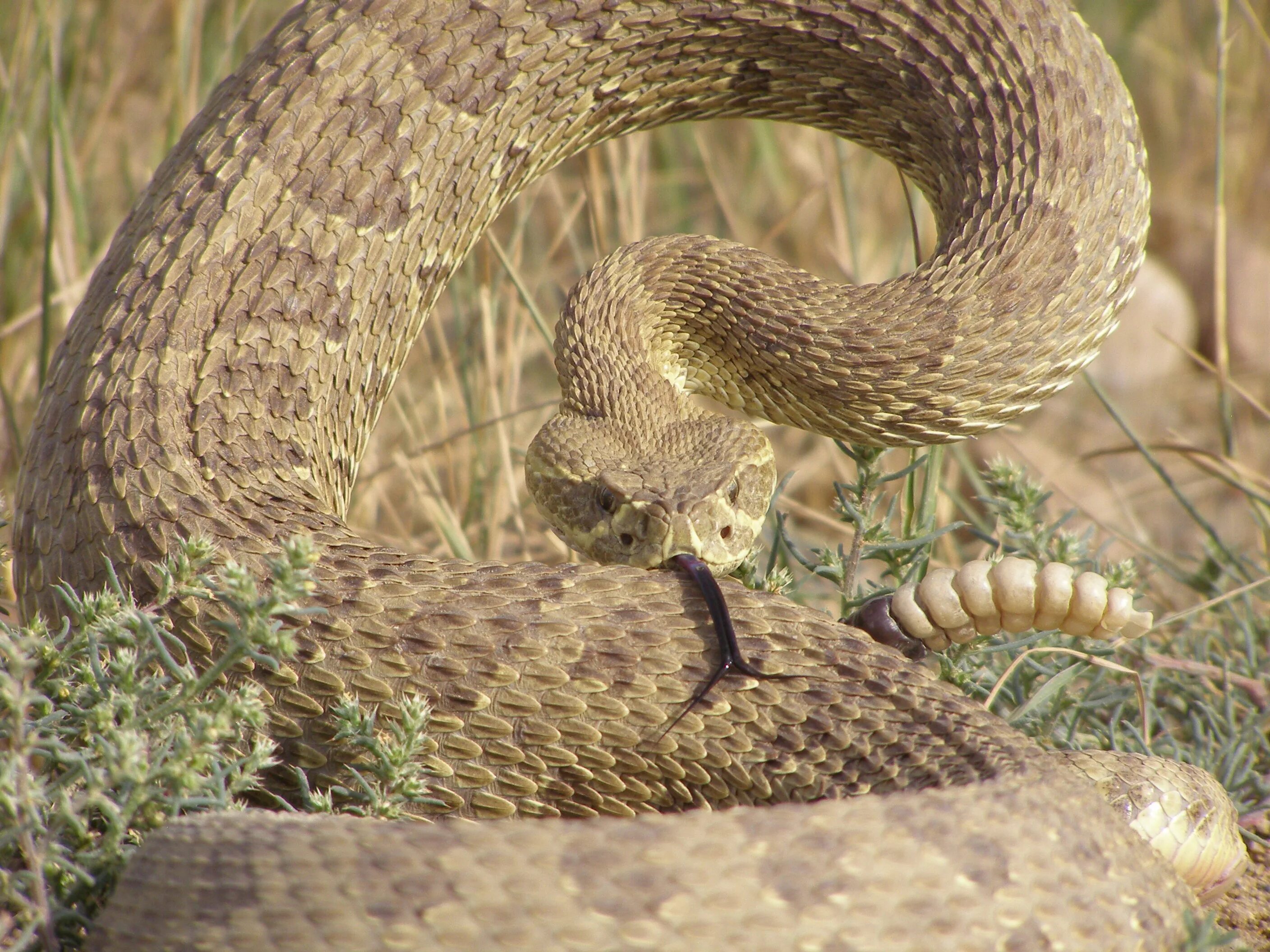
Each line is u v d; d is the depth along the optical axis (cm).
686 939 408
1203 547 1044
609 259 893
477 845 421
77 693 541
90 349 727
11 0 1336
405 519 1197
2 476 1085
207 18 1506
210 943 426
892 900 423
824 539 1237
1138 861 477
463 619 590
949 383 802
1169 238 1984
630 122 926
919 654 676
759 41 903
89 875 476
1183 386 1755
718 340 877
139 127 1527
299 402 739
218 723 491
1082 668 752
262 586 608
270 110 795
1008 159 841
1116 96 855
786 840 427
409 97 812
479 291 1227
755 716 563
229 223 756
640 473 763
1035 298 805
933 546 895
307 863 429
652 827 425
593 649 580
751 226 1700
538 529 1130
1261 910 634
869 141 942
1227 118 2081
